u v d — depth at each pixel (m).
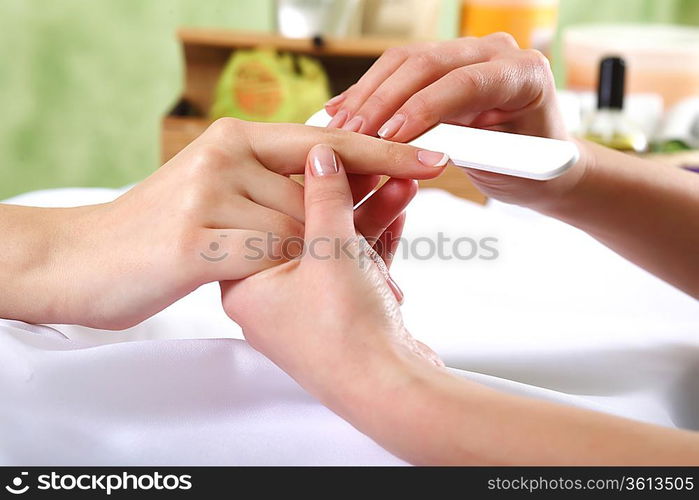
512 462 0.52
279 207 0.62
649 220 0.80
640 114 1.30
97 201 0.88
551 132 0.77
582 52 1.38
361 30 1.45
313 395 0.57
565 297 0.81
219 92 1.33
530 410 0.53
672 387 0.71
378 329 0.56
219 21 1.62
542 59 0.74
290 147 0.62
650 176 0.79
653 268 0.82
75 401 0.58
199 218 0.61
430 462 0.53
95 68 1.59
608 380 0.70
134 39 1.59
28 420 0.58
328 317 0.56
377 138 0.64
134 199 0.64
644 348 0.72
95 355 0.59
